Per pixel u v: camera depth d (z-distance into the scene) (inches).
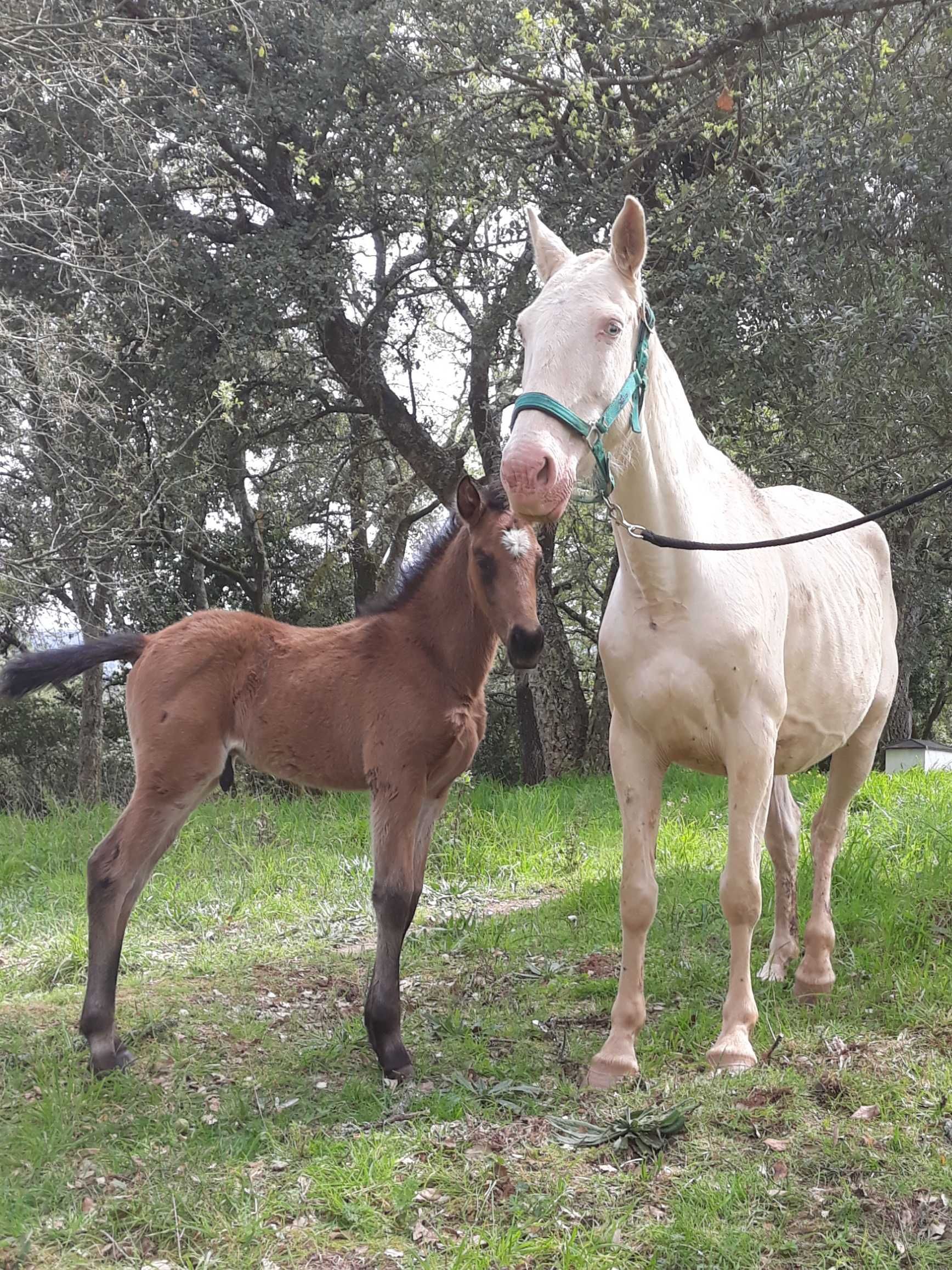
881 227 257.8
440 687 155.6
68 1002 184.4
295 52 421.4
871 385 267.9
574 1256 101.7
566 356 116.8
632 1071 138.0
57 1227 111.7
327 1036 163.5
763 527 150.5
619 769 141.4
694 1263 101.1
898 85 248.4
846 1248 102.0
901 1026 148.3
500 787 410.6
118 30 368.2
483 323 438.9
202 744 162.7
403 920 151.2
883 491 372.5
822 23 270.1
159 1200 114.4
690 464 141.5
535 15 345.1
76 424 361.7
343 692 160.4
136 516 441.4
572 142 389.1
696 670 133.7
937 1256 100.2
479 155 393.4
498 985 182.9
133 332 446.9
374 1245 107.0
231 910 244.2
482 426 514.6
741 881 135.5
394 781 153.3
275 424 549.0
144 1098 142.1
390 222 449.1
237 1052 159.8
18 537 441.7
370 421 567.8
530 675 530.0
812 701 155.2
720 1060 136.3
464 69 362.3
